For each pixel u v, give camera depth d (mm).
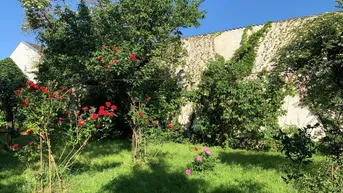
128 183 5625
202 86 11625
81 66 7391
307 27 5113
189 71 14477
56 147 8734
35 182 5273
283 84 6074
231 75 11320
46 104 5027
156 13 8312
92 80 8211
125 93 8258
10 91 9445
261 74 10539
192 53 14812
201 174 6250
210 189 5293
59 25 8094
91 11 8820
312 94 4770
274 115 10266
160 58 10164
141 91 8016
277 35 12430
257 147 10781
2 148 9555
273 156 8688
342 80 4188
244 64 12688
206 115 11828
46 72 10078
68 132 5602
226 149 10656
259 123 10391
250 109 10469
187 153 9023
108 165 7328
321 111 4637
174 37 9828
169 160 7797
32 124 5031
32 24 9977
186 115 13406
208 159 6711
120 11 8047
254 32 13164
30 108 4977
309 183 3602
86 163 7422
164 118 10438
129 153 9086
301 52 4613
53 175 5359
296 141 3459
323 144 3566
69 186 5320
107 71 7102
